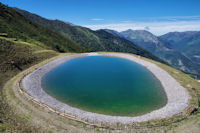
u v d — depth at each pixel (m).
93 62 91.69
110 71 71.81
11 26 114.69
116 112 33.91
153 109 35.69
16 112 28.58
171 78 55.19
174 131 25.17
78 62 89.88
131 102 39.53
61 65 78.31
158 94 45.03
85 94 44.22
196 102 35.69
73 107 35.41
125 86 51.81
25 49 76.19
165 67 72.31
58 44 146.75
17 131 22.39
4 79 45.47
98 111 34.19
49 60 78.00
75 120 27.95
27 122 25.81
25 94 36.62
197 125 26.28
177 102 37.31
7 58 57.72
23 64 61.53
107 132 25.27
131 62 92.38
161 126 26.78
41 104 32.50
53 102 36.50
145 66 80.06
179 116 29.83
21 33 113.00
